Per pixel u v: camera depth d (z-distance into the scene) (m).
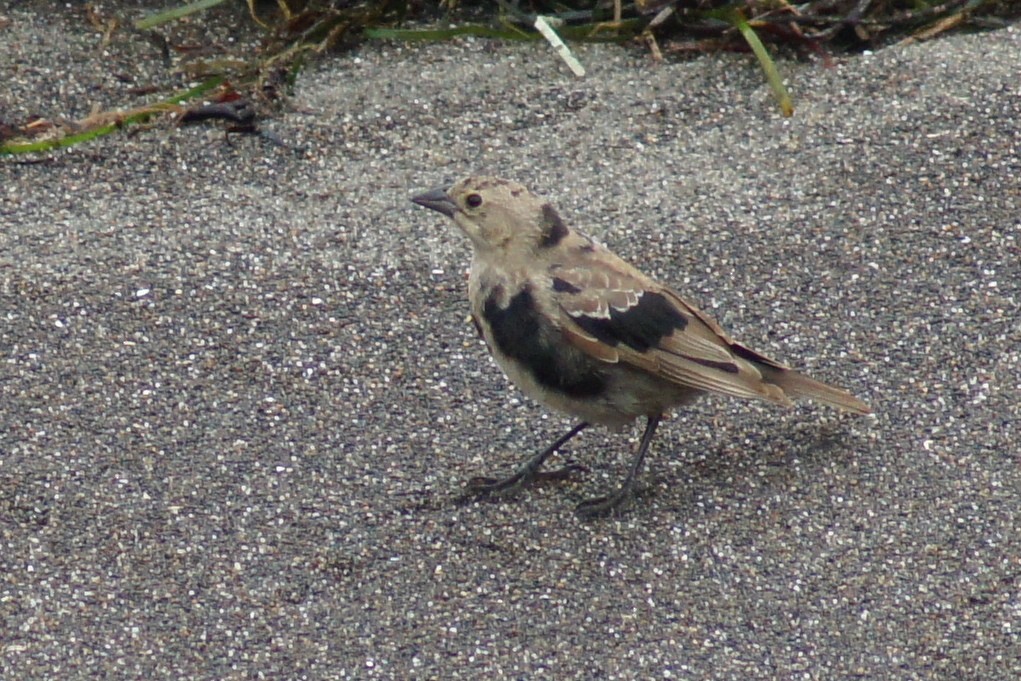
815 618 9.75
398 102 14.37
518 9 15.50
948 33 15.11
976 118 13.73
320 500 10.62
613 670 9.38
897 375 11.59
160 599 9.85
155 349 11.73
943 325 11.98
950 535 10.34
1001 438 11.05
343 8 15.36
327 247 12.69
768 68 14.34
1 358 11.59
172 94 14.52
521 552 10.24
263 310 12.09
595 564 10.15
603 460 11.07
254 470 10.84
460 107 14.32
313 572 10.05
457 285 12.38
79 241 12.71
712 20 15.15
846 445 11.06
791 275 12.42
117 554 10.16
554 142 13.91
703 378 10.48
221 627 9.66
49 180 13.42
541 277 10.54
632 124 14.09
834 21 14.98
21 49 14.93
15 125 14.12
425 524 10.46
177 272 12.38
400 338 11.93
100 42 15.08
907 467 10.86
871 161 13.43
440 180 13.45
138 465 10.84
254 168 13.59
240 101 14.27
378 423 11.27
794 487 10.73
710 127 14.02
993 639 9.60
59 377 11.48
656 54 14.87
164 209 13.12
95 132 13.89
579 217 13.00
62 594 9.88
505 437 11.23
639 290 10.55
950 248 12.62
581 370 10.53
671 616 9.76
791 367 11.51
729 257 12.59
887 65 14.48
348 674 9.34
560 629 9.66
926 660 9.46
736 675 9.36
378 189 13.36
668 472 10.93
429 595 9.90
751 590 9.95
